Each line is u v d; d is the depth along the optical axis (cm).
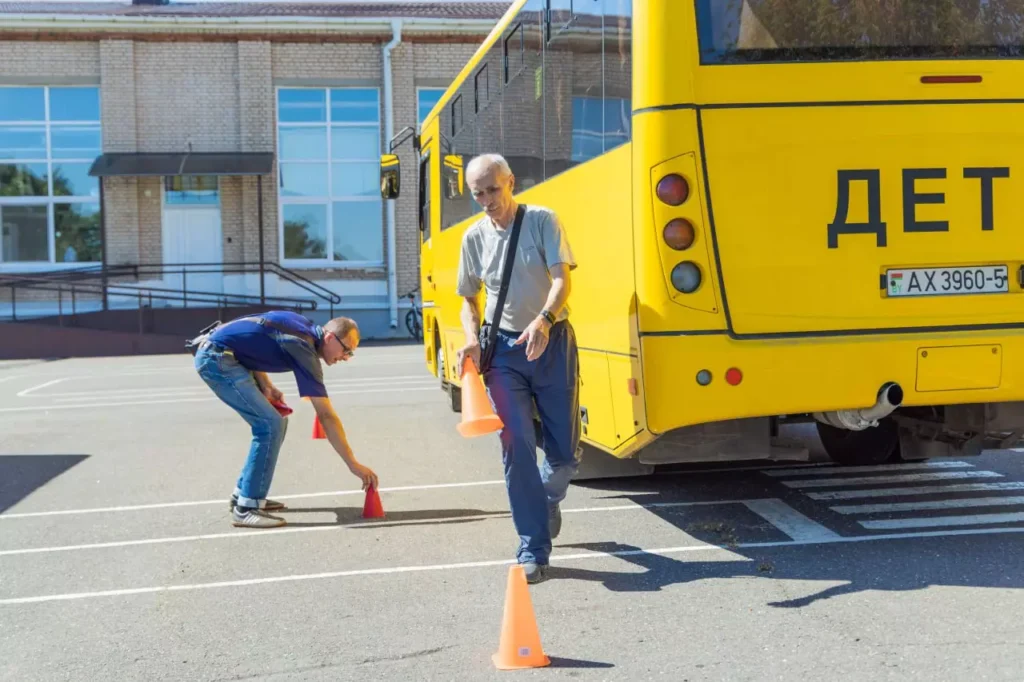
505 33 746
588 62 563
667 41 485
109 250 2462
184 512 682
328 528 622
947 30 498
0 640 440
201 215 2491
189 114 2481
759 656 390
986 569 489
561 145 612
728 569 504
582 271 581
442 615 453
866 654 388
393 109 2511
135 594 501
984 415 543
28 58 2453
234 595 494
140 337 2289
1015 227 507
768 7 488
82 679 393
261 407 627
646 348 493
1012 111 504
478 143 852
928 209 500
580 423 549
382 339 2458
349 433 1010
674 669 381
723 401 488
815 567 502
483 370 496
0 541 616
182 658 412
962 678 363
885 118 494
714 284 486
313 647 419
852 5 491
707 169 485
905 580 476
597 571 509
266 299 2491
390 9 2720
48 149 2491
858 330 496
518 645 391
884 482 691
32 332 2270
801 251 491
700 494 672
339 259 2550
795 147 490
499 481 752
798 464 761
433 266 1130
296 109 2517
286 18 2466
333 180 2533
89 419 1184
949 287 503
